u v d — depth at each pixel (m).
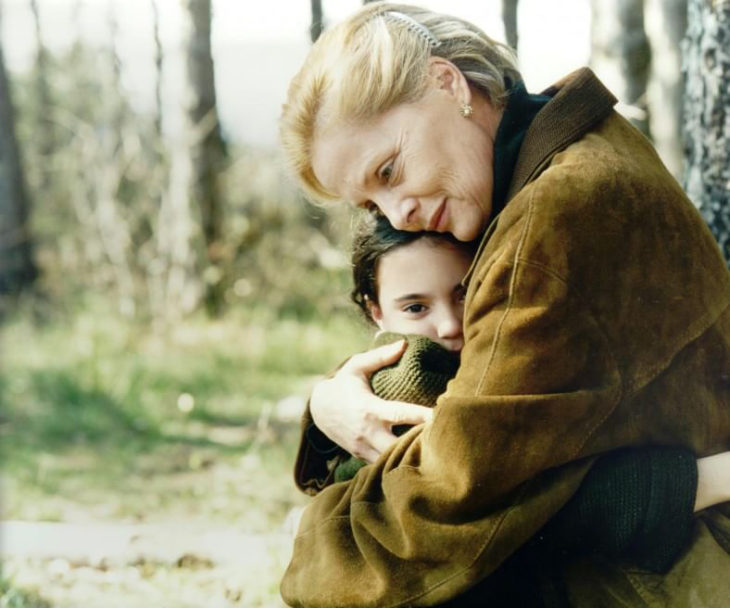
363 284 2.37
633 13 6.72
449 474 1.88
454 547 1.89
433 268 2.24
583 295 1.87
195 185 11.13
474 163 2.04
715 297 1.98
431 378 2.19
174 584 3.74
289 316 10.66
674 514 1.90
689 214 1.99
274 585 3.62
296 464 2.45
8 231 12.06
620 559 1.96
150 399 7.55
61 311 10.57
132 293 10.58
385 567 1.95
